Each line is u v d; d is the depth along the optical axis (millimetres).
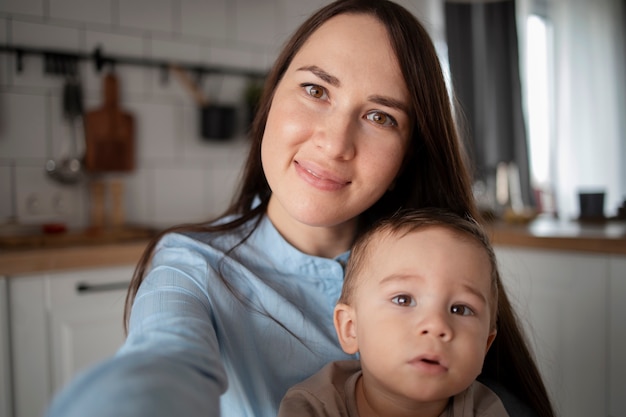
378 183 737
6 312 1558
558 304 1782
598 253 1681
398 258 715
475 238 741
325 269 823
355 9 738
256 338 729
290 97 729
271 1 2600
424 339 658
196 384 372
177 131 2385
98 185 2193
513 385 871
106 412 298
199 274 705
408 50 733
